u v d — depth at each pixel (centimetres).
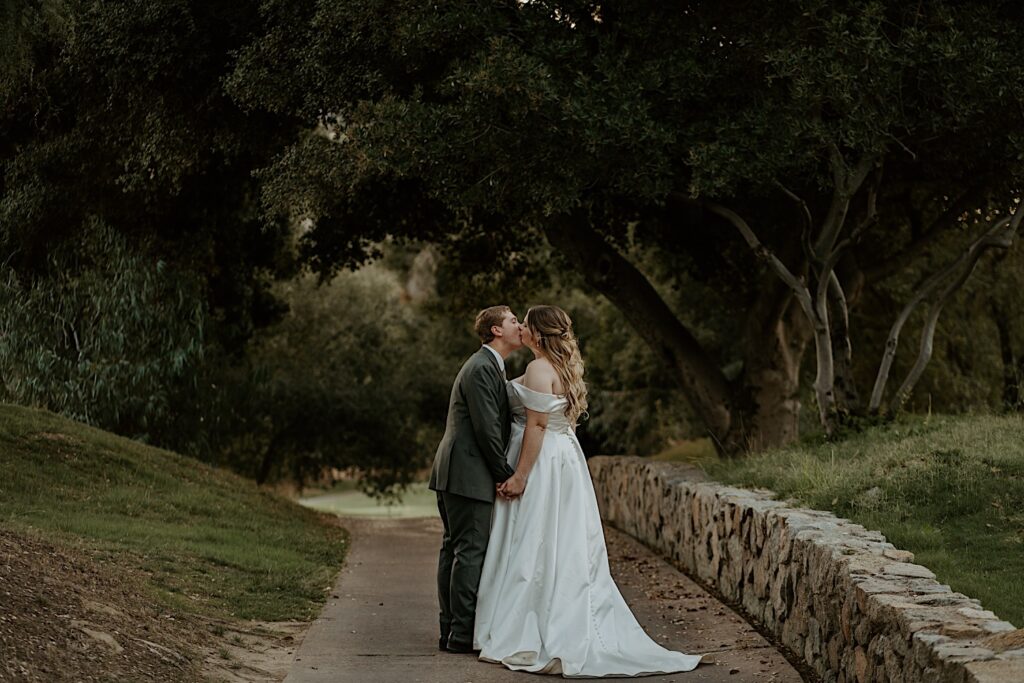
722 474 1030
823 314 1180
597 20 1215
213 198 1730
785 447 1148
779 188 1245
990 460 777
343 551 1151
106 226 1584
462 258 1878
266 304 2019
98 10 1377
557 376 625
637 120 1070
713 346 2403
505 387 629
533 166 1120
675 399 2484
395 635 677
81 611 538
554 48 1097
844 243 1173
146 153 1428
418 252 3519
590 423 2602
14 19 945
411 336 2742
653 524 1138
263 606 745
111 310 1512
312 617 738
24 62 1050
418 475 2539
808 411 2028
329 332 2433
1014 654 368
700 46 1159
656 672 568
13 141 1611
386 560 1096
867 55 1027
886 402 2053
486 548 618
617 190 1288
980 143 1210
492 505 620
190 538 966
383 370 2444
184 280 1627
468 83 1046
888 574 507
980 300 2059
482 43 1126
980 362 2058
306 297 2419
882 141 1088
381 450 2369
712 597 817
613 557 1075
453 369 2541
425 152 1092
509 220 1421
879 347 2073
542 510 607
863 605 480
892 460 827
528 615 592
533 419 616
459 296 2027
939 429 948
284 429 2323
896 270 1505
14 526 797
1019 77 1034
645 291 1518
